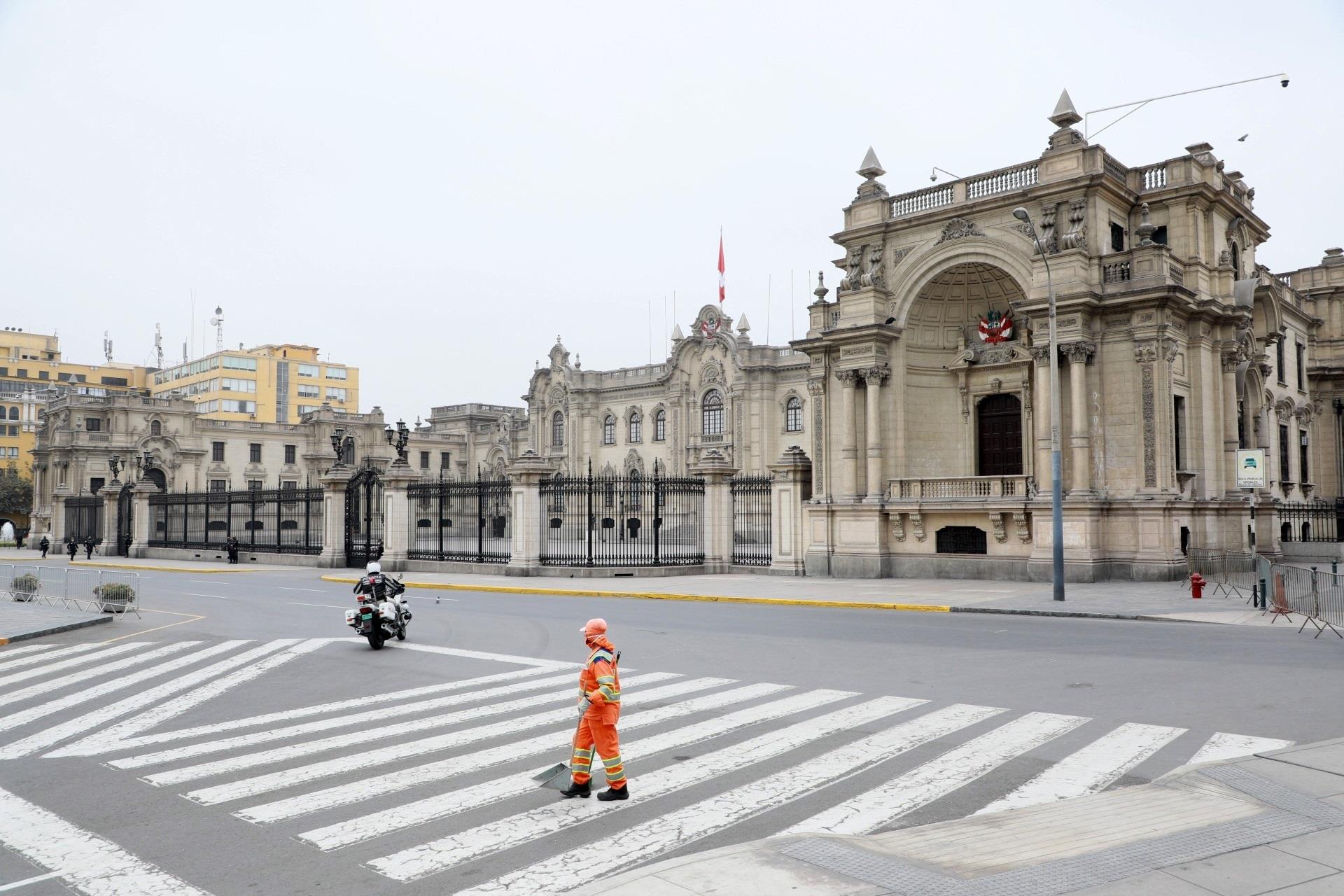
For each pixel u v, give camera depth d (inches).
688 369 3078.2
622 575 1445.6
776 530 1505.9
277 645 738.2
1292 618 834.2
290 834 309.7
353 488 1792.6
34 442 4660.4
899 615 944.3
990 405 1494.8
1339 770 343.6
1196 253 1343.5
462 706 506.0
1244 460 1070.4
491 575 1517.0
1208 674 567.5
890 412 1451.8
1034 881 243.3
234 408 4584.2
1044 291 1285.7
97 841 306.0
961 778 358.6
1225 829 284.0
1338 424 1957.4
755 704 497.4
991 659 636.1
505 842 299.0
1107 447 1264.8
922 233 1432.1
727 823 313.0
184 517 2204.7
